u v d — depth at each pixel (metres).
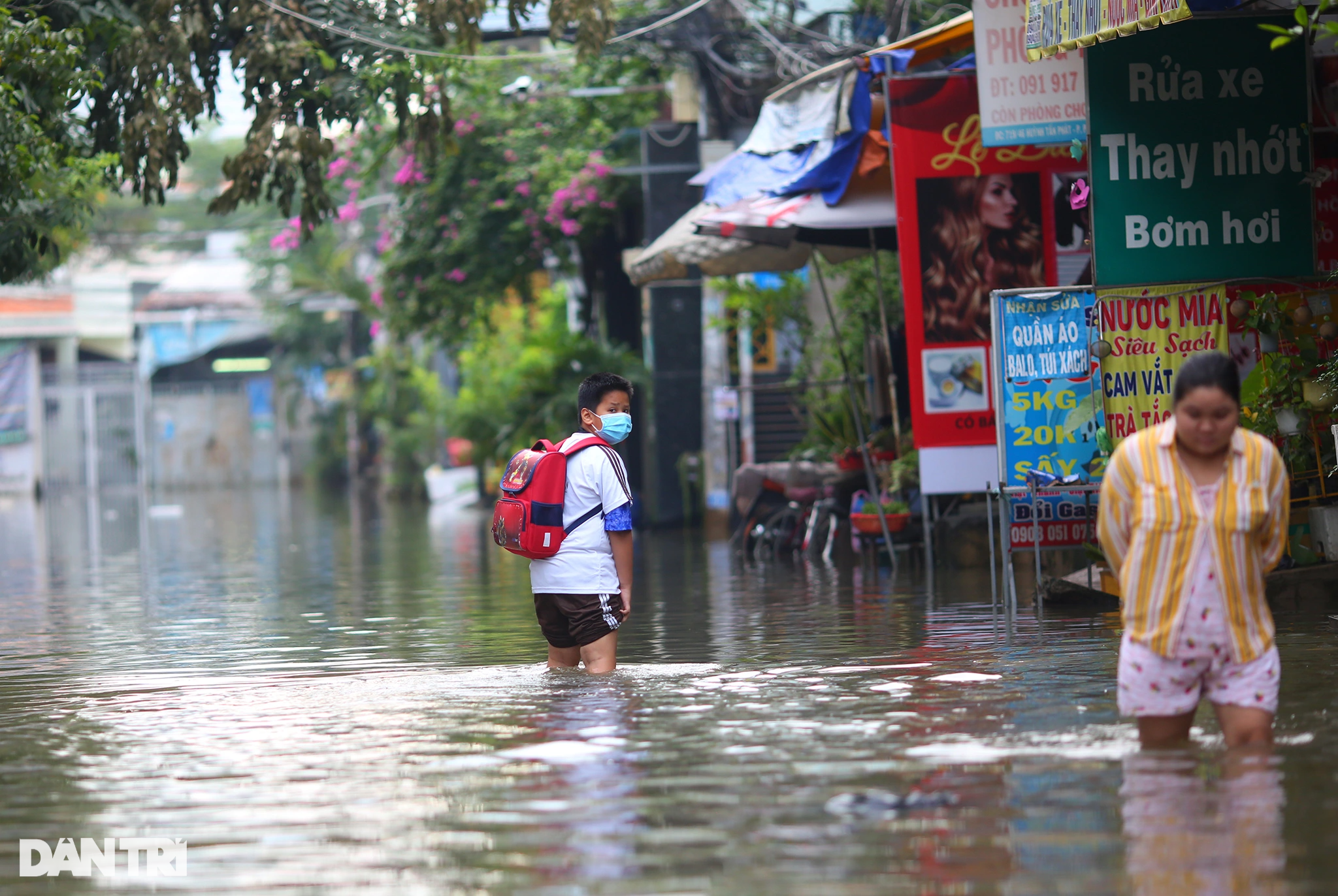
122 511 81.00
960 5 38.72
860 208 31.45
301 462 124.69
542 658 20.52
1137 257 23.19
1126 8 19.48
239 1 29.36
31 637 25.48
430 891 9.87
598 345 59.28
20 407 110.94
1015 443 23.75
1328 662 17.09
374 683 18.39
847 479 36.69
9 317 110.31
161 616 28.61
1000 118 25.23
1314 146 23.34
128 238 117.69
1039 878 9.72
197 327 116.88
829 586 29.22
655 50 47.16
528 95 52.75
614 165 53.56
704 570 34.69
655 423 52.47
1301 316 23.00
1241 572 11.93
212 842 11.21
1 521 72.00
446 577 35.94
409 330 59.47
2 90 23.22
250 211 120.44
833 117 31.19
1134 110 23.05
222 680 19.45
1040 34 21.50
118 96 29.33
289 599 31.52
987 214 29.00
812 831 10.88
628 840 10.82
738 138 50.41
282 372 122.38
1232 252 23.14
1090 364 23.64
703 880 9.88
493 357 71.56
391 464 98.94
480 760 13.46
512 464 17.97
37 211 26.56
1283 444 22.66
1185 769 12.09
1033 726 14.00
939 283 29.14
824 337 42.84
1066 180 28.97
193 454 122.50
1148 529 12.02
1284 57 22.97
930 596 26.58
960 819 11.03
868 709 15.23
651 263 35.09
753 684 17.06
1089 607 23.42
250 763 13.75
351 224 102.44
